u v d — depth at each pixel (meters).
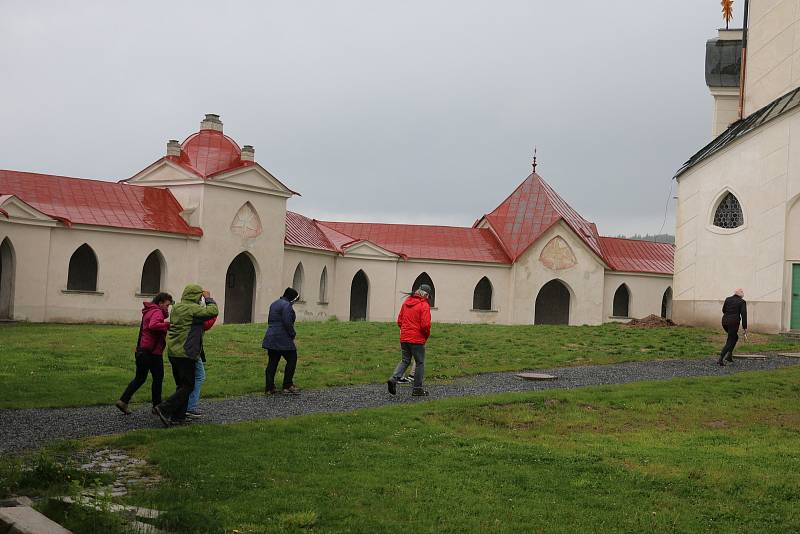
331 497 10.99
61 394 19.03
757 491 12.09
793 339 35.62
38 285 40.59
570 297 59.31
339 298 56.00
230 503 10.56
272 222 50.03
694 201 42.47
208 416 17.16
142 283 47.06
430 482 11.92
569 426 17.03
